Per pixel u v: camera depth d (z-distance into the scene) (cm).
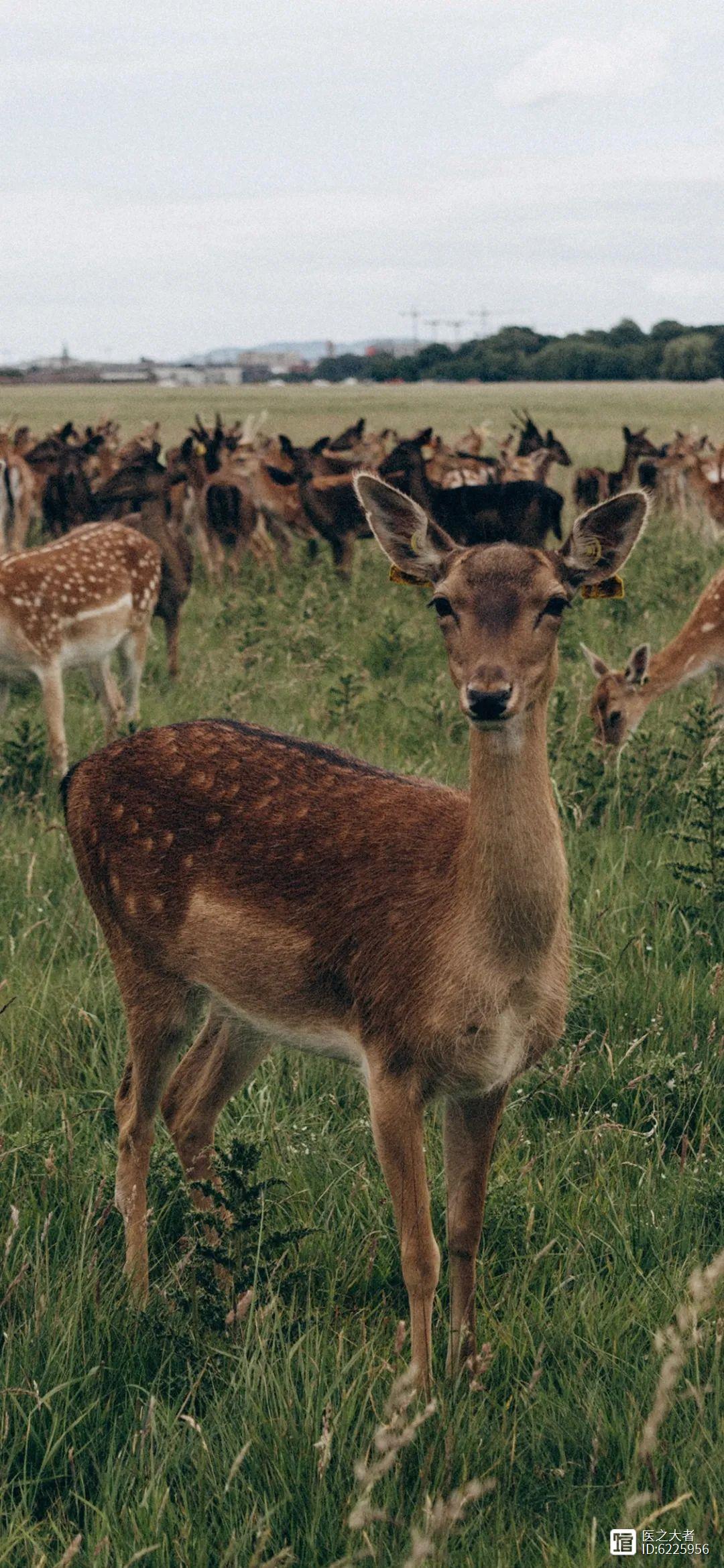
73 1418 312
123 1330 339
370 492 341
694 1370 317
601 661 888
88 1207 377
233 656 1040
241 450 1984
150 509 1095
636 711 866
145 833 395
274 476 1911
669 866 590
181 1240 375
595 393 8812
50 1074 465
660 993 489
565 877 333
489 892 322
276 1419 300
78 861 419
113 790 405
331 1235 373
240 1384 312
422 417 5416
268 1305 334
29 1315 334
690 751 726
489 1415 315
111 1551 273
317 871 360
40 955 548
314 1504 281
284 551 1891
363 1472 261
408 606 1334
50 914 576
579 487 2131
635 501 323
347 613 1247
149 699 985
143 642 948
